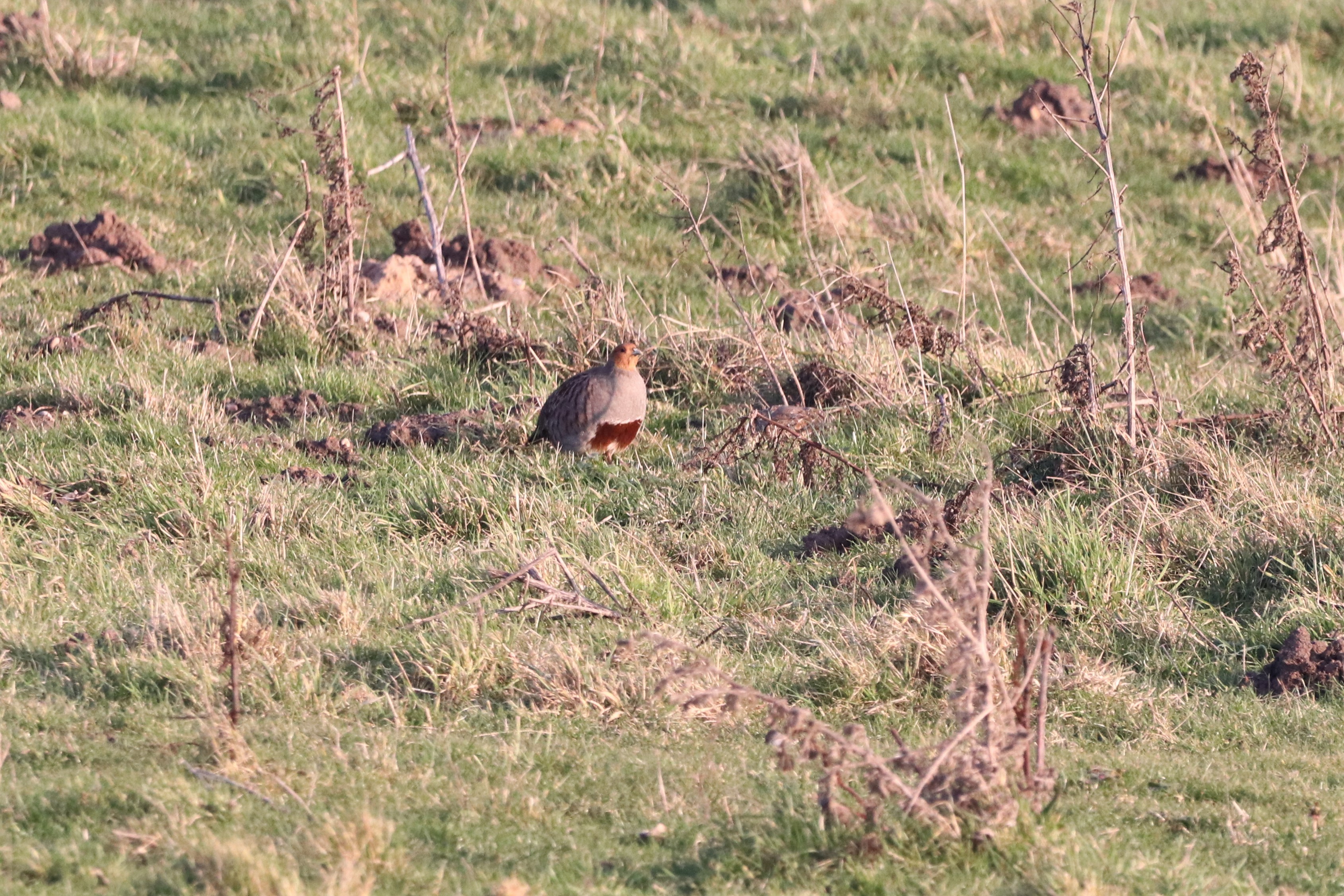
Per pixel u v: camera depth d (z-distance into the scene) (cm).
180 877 1138
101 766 1424
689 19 5956
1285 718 1812
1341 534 2230
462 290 3588
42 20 5016
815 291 3784
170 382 2922
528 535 2289
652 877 1238
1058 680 1859
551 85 5156
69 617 1902
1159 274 4259
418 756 1506
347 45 5094
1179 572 2253
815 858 1271
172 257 3738
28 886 1127
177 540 2233
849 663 1833
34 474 2416
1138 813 1473
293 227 3916
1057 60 5631
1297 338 2778
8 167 4203
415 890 1170
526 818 1352
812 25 5938
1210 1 6388
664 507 2420
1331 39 6031
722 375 3106
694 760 1550
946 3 6025
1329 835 1438
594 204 4331
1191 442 2556
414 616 1969
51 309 3347
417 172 3625
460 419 2783
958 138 5019
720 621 2034
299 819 1287
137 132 4438
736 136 4856
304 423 2788
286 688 1677
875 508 1530
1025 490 2550
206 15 5519
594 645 1889
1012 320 3853
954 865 1252
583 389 2608
